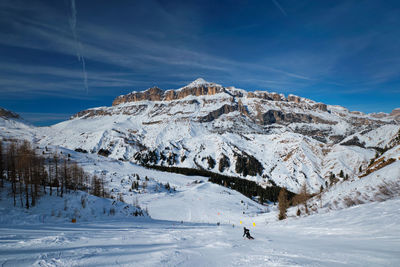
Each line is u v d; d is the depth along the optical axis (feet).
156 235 103.76
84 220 183.21
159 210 477.77
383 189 212.23
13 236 86.28
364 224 111.45
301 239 94.38
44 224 148.15
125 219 216.54
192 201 581.94
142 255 58.44
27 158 211.82
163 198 610.24
